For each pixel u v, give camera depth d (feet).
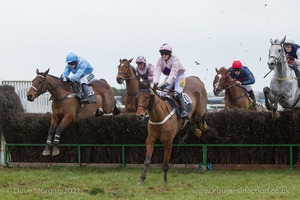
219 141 37.86
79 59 40.11
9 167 41.09
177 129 32.07
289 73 36.42
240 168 37.63
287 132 37.19
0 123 40.93
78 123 40.01
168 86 32.60
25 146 41.39
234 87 45.27
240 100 45.24
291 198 25.79
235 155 38.17
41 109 62.49
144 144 39.04
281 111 37.42
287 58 37.22
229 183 31.24
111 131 39.19
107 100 43.16
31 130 40.65
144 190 28.35
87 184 30.83
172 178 33.42
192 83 35.50
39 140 41.14
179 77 33.04
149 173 35.91
